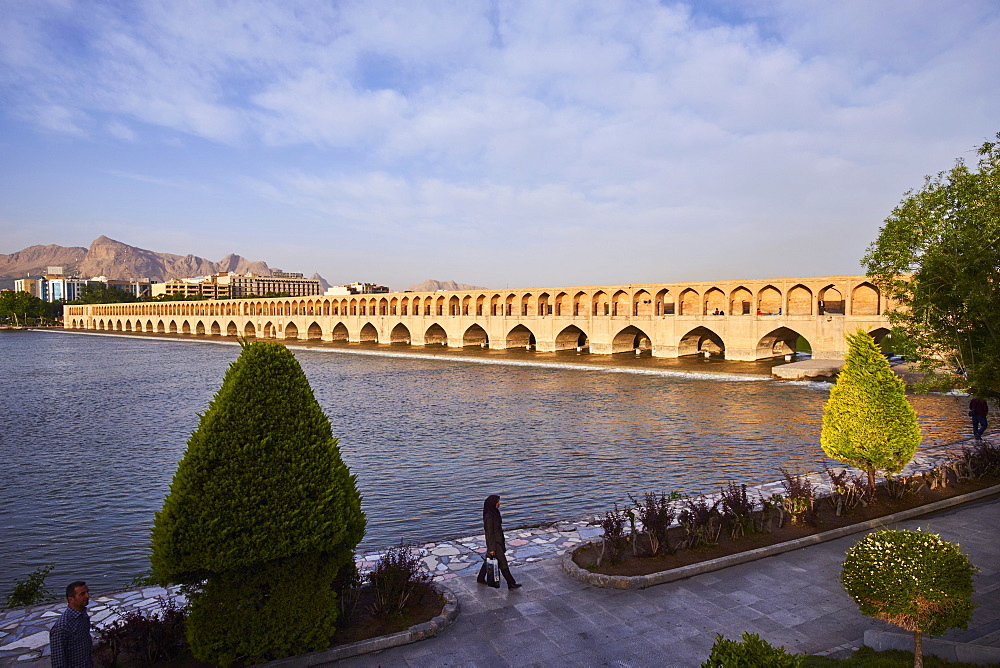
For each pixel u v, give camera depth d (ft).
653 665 18.30
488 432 70.54
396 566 22.66
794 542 27.63
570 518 37.47
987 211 31.81
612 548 27.07
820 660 17.57
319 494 19.01
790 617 21.17
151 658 18.66
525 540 30.63
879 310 113.70
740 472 50.37
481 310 202.49
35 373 147.84
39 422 83.05
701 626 20.66
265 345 19.58
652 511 27.78
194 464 17.63
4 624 22.53
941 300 34.86
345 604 21.07
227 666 17.89
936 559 15.58
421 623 20.66
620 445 62.08
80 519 43.78
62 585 32.96
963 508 33.01
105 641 19.36
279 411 18.81
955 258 33.09
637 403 89.20
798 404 85.35
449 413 83.97
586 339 191.01
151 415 88.22
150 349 235.40
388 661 18.80
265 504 18.06
